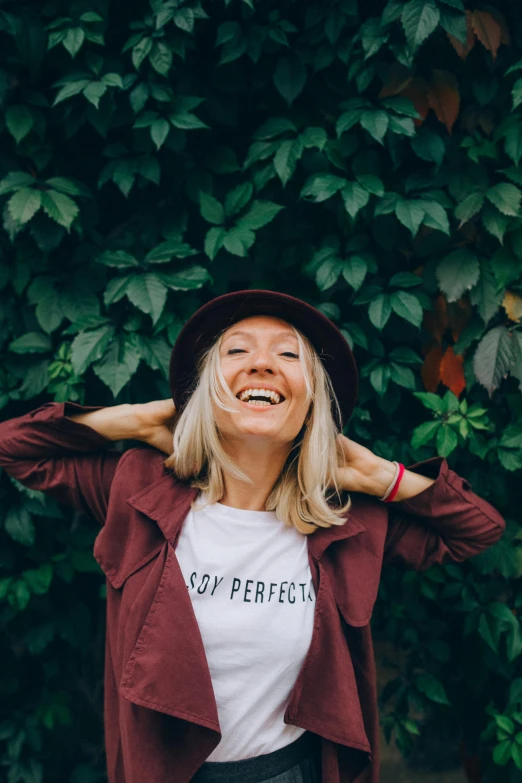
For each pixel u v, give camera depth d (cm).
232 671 122
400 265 189
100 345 169
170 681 116
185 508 132
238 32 178
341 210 181
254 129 191
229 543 128
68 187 177
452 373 188
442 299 188
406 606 192
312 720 122
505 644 190
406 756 194
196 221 194
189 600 121
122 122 179
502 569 183
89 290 186
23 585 181
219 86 187
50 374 179
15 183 172
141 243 188
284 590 126
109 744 136
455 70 184
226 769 124
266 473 133
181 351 135
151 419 140
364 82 176
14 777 189
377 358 183
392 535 145
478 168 181
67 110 179
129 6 183
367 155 180
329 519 131
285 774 126
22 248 184
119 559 133
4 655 196
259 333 127
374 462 140
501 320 184
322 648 125
